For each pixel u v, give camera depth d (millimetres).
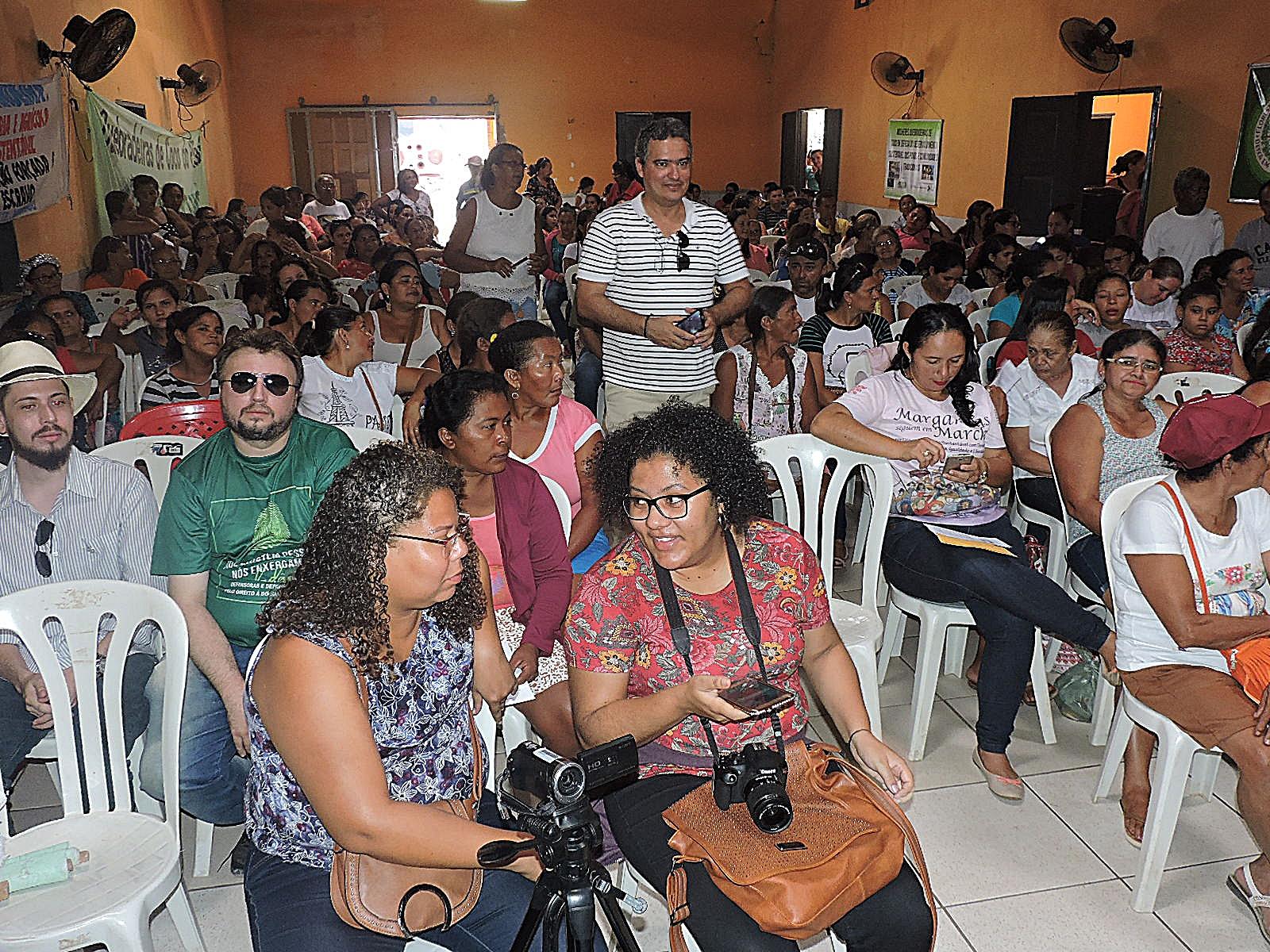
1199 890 2504
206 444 2480
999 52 10109
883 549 3262
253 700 1614
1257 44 7102
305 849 1676
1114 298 4660
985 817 2807
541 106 15195
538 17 14898
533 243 5777
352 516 1569
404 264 4562
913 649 3816
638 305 3514
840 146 13828
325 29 14445
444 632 1726
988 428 3279
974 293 6242
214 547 2432
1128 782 2730
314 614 1573
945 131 11172
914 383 3281
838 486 3248
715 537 1925
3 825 1999
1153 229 7340
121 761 2156
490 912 1762
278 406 2357
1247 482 2377
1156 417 3254
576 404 3061
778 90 15586
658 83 15445
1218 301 4434
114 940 1830
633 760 1532
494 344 2885
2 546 2492
